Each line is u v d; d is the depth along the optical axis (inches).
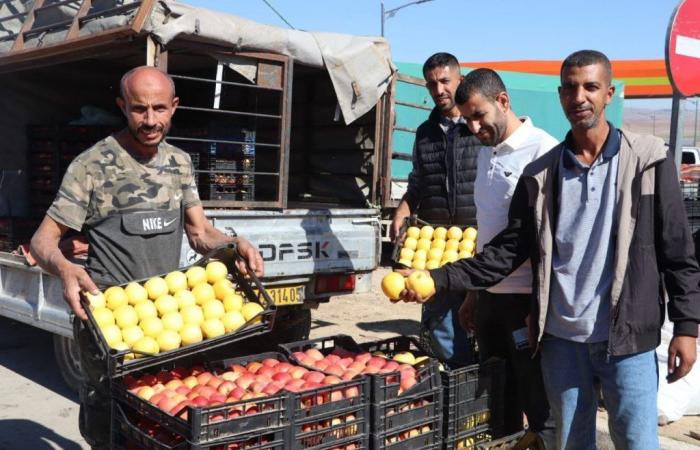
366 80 265.4
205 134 251.4
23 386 245.8
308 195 323.0
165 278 129.0
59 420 214.4
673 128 195.2
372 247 258.2
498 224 152.2
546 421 144.9
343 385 119.7
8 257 247.8
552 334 129.6
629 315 119.0
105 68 319.0
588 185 123.3
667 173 118.0
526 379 145.3
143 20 208.7
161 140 135.7
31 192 321.7
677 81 190.2
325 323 339.9
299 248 236.8
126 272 134.2
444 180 188.1
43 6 272.1
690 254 118.3
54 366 270.2
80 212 130.2
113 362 111.9
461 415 135.1
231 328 126.9
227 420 107.9
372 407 122.6
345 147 304.0
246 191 259.1
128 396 119.9
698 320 118.2
